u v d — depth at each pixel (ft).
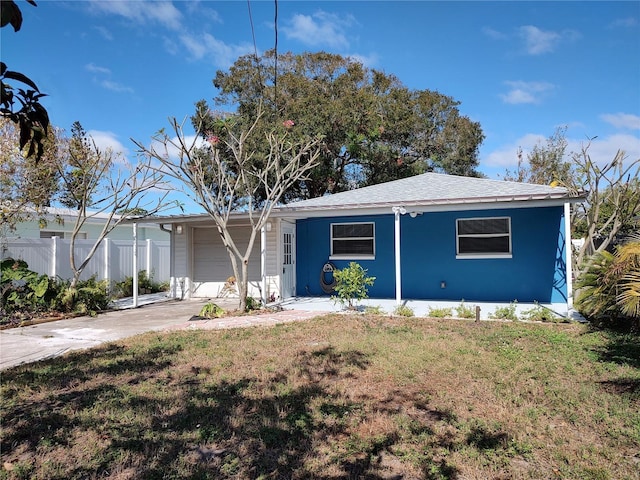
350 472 10.26
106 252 47.44
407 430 12.34
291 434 12.19
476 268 38.52
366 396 15.06
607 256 24.90
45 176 35.53
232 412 13.73
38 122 5.57
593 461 10.59
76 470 10.44
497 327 26.89
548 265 36.63
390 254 41.27
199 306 41.78
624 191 39.37
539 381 16.37
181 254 48.16
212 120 53.67
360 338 24.07
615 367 17.90
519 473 10.08
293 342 23.44
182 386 16.31
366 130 67.62
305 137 51.80
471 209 35.78
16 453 11.39
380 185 46.39
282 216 39.81
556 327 26.73
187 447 11.53
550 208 36.70
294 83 70.28
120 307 40.83
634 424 12.53
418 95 79.30
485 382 16.30
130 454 11.14
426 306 35.63
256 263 46.34
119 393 15.56
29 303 33.99
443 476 9.99
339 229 43.45
